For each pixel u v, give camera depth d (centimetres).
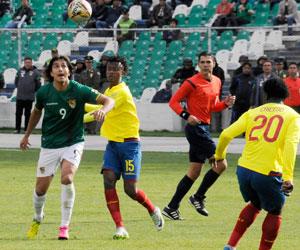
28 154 5875
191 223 3294
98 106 3009
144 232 3077
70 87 2858
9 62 8706
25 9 9125
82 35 8631
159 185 4306
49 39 8788
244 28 7994
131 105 2983
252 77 6825
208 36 8025
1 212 3509
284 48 8081
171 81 7694
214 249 2756
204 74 3397
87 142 6700
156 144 6506
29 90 7369
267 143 2506
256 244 2859
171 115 7719
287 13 8375
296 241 2923
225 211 3572
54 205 3691
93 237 2958
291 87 6088
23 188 4206
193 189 4241
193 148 3384
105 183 2964
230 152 5959
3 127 8100
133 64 8319
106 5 8900
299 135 2494
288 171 2450
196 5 8962
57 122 2872
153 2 9300
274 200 2514
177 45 8338
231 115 7206
